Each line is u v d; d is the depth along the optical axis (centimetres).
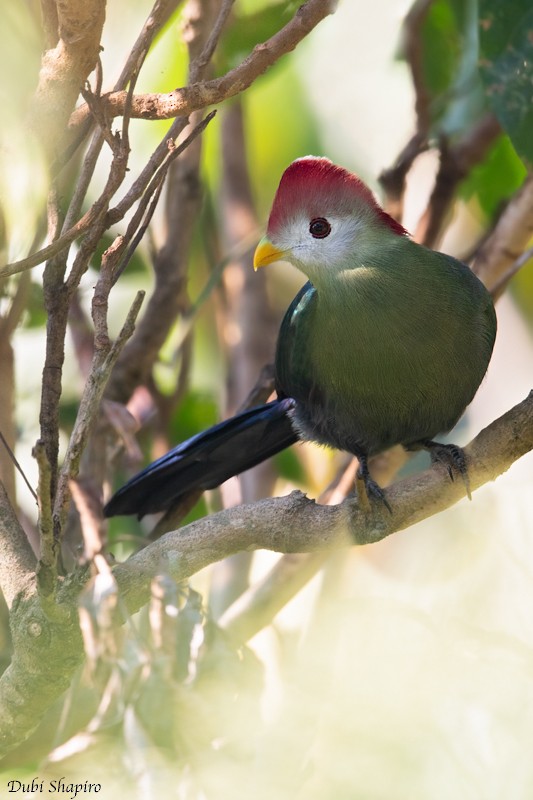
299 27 439
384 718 402
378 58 1016
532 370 1027
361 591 833
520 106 644
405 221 1062
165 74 856
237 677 390
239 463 762
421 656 448
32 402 916
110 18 616
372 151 1054
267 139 1070
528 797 419
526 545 761
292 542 504
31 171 366
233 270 925
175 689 374
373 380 692
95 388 434
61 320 457
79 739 395
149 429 893
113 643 385
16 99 346
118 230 890
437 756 410
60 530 439
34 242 489
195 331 992
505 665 456
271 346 917
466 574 741
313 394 728
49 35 453
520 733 434
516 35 643
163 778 367
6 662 645
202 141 802
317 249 693
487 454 527
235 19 694
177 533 494
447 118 804
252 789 375
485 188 852
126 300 980
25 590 483
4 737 496
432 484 526
